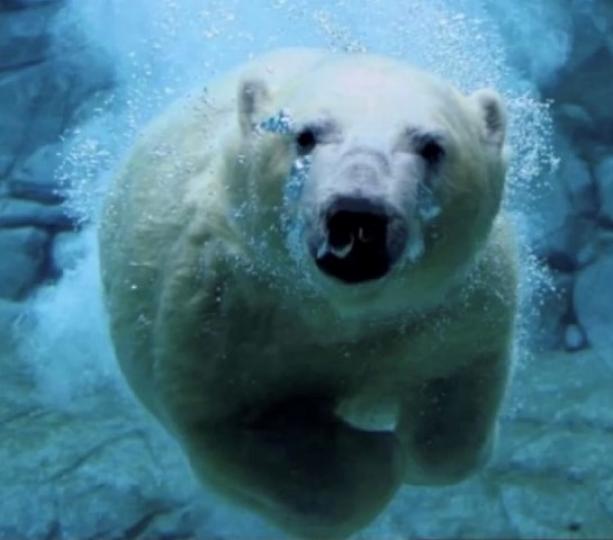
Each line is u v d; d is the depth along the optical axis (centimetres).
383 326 312
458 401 343
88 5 1145
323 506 331
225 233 310
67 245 1095
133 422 805
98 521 708
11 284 1084
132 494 725
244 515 698
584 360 961
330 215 243
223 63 541
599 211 1058
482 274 314
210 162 330
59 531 707
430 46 475
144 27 1086
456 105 293
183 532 700
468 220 284
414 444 354
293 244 278
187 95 378
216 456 337
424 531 697
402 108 273
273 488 334
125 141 447
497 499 726
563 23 1097
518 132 420
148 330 337
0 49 1196
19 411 836
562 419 836
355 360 326
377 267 250
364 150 258
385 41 486
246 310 315
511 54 1090
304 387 336
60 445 777
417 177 266
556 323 1007
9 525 708
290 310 310
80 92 1159
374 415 368
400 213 250
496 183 301
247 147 294
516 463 768
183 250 321
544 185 1051
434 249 279
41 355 931
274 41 535
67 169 1119
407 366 332
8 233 1107
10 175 1142
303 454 335
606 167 1071
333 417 346
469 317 318
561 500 730
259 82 301
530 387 893
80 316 934
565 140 1086
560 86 1105
